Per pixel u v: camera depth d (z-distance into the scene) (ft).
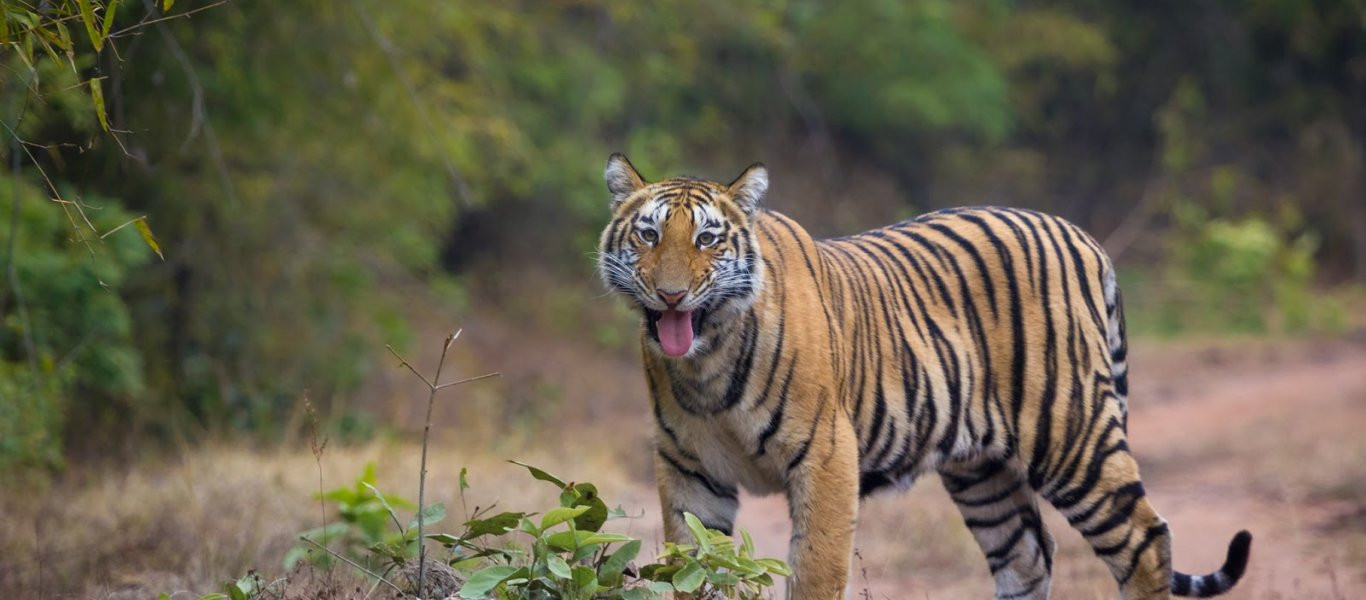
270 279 53.67
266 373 52.54
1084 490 24.47
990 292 24.61
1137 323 90.33
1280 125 113.60
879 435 23.39
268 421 49.42
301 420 47.57
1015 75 106.22
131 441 45.06
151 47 42.09
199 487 35.17
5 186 38.81
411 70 48.98
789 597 22.27
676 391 22.21
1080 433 24.47
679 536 22.47
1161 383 70.79
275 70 46.62
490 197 70.54
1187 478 46.19
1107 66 110.52
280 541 30.14
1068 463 24.49
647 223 22.21
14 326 36.58
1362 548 33.83
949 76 92.73
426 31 48.93
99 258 40.98
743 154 92.68
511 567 20.22
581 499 21.27
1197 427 57.06
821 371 22.04
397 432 50.42
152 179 46.70
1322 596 29.66
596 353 75.46
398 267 61.00
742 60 91.81
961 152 102.58
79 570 28.27
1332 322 86.28
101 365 41.86
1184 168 109.91
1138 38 113.09
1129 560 24.34
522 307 77.56
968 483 26.12
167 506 32.91
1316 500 40.60
